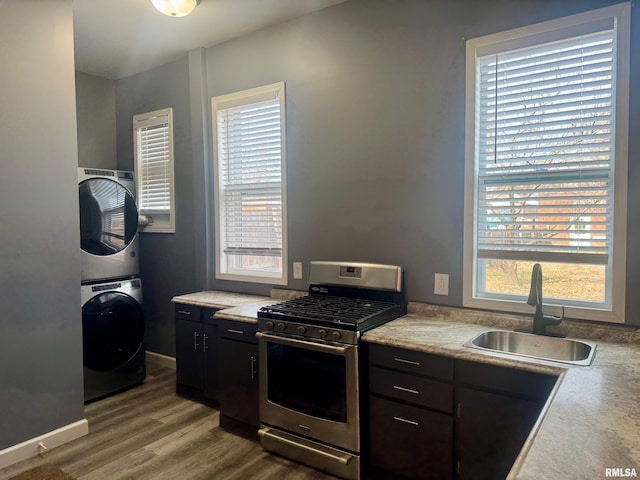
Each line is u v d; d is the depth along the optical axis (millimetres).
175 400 3410
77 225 2805
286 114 3240
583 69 2193
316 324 2361
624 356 1892
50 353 2676
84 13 2996
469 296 2537
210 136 3715
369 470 2328
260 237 3502
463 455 2021
